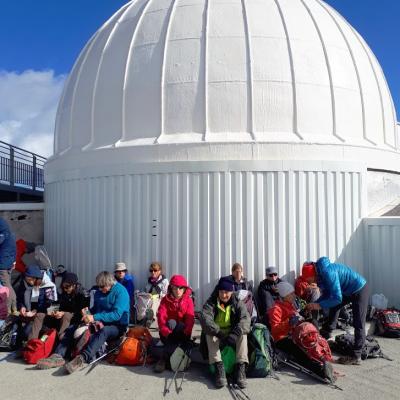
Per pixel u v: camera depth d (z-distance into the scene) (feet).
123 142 31.94
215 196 29.19
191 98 30.99
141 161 30.48
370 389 17.49
